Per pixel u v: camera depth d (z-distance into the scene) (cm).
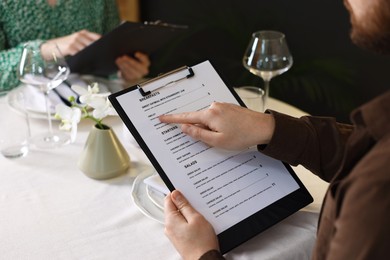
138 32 144
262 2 266
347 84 250
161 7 300
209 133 91
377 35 63
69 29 185
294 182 97
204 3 284
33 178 108
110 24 199
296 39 262
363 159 59
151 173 108
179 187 88
